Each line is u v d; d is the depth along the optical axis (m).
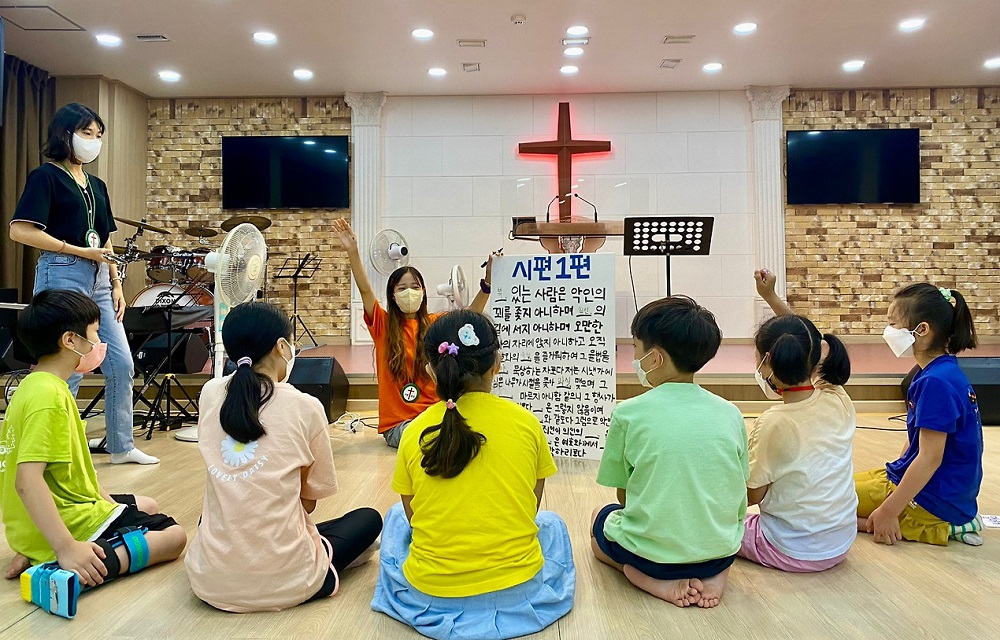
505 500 1.33
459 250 6.68
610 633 1.31
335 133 6.67
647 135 6.61
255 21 4.96
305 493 1.54
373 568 1.67
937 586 1.54
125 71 5.92
